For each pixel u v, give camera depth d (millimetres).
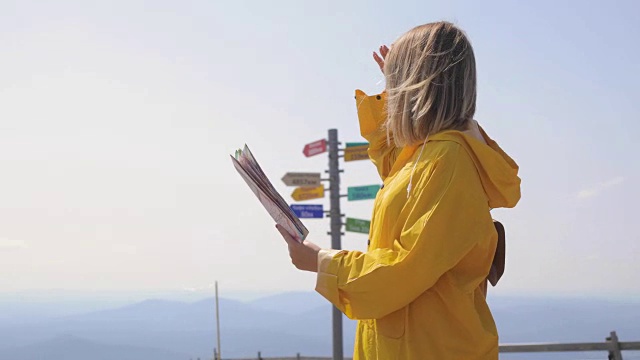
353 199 12891
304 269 1738
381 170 1979
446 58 1689
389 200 1656
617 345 8219
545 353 8508
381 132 1969
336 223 13094
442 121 1680
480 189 1604
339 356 12805
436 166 1589
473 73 1740
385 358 1604
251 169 1736
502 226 1772
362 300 1568
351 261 1604
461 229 1549
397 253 1559
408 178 1646
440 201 1551
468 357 1578
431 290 1591
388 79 1797
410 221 1572
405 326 1588
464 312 1577
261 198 1797
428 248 1522
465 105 1702
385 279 1533
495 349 1629
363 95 1975
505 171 1650
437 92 1683
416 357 1567
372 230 1740
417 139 1719
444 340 1570
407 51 1750
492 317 1685
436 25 1735
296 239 1764
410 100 1711
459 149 1606
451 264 1532
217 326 11188
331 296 1616
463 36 1728
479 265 1628
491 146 1783
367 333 1672
